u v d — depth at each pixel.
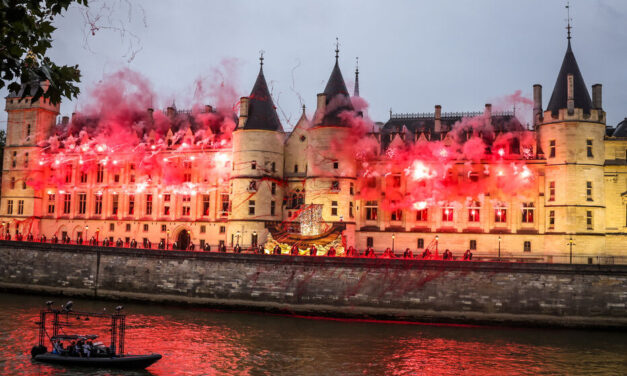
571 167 61.41
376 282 53.88
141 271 61.09
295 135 73.38
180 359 39.38
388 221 67.50
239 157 70.31
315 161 67.56
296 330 48.94
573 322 49.84
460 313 51.84
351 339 45.91
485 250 64.31
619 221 62.88
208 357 40.06
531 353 42.16
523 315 50.66
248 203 69.06
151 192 78.38
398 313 53.03
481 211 65.06
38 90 11.46
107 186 80.25
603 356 41.44
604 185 63.22
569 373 37.38
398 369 37.97
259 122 70.31
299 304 55.38
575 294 50.09
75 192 82.00
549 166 63.03
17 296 64.06
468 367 38.56
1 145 99.19
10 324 48.31
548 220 62.66
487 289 51.59
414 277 53.19
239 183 69.62
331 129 67.19
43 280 64.94
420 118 73.62
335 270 54.94
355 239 67.81
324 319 54.00
